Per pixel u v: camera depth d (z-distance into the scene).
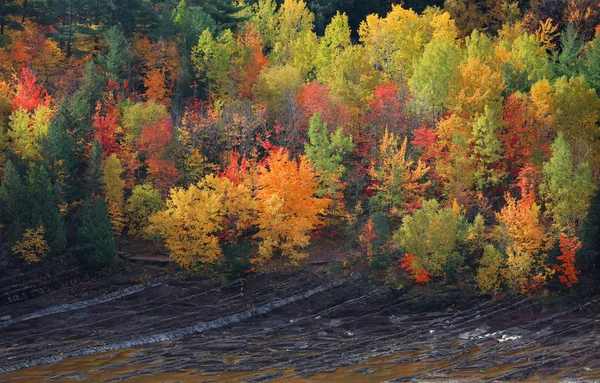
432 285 77.19
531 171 84.94
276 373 56.94
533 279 75.50
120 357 62.53
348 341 67.50
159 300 76.75
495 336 67.50
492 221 86.56
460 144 87.31
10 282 75.50
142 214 87.12
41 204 80.75
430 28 132.00
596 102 90.81
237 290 78.44
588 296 73.81
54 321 72.19
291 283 79.06
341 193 88.62
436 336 68.25
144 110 96.56
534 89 92.44
